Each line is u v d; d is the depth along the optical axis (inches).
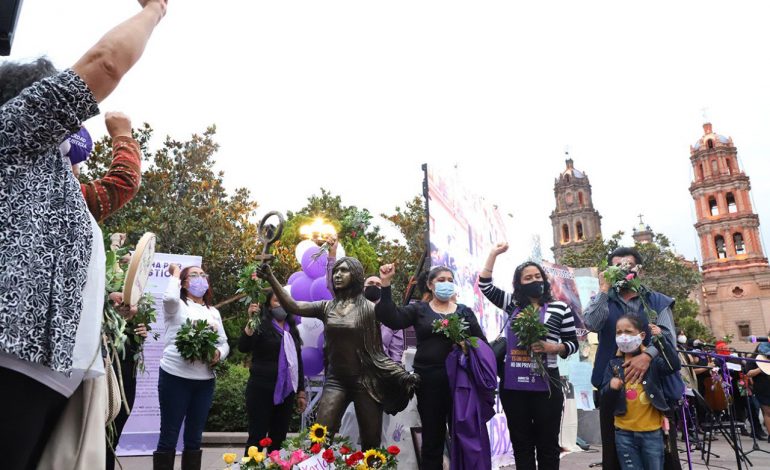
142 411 260.7
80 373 46.6
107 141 502.0
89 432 49.5
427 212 207.5
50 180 44.5
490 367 149.2
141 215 510.3
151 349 265.6
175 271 173.3
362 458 119.3
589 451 294.4
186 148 573.6
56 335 40.3
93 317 47.1
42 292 40.5
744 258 2554.1
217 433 295.7
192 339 155.6
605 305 155.3
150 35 50.4
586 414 343.0
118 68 45.5
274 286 139.5
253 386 169.3
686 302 1656.0
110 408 67.9
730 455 276.1
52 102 41.8
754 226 2583.7
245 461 115.1
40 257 41.1
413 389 138.4
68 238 43.7
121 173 62.1
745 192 2659.9
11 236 39.9
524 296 174.1
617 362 148.6
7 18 68.8
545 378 151.7
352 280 140.3
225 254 532.7
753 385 326.3
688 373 240.4
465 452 140.8
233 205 591.5
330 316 137.5
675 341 146.5
